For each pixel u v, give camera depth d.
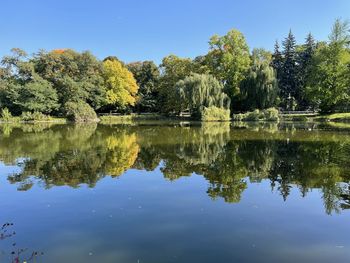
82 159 16.28
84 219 8.04
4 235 7.16
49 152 18.48
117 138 26.00
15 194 10.20
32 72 58.84
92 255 6.20
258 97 52.94
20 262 5.96
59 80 60.34
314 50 62.81
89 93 62.78
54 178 12.30
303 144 21.00
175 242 6.72
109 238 6.93
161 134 29.08
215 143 22.22
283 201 9.42
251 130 32.31
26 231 7.36
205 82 51.19
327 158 15.97
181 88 51.16
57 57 62.75
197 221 7.84
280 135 26.83
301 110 66.00
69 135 28.78
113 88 67.75
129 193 10.26
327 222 7.83
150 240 6.81
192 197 9.80
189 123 45.66
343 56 50.56
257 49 65.50
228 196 9.91
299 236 7.04
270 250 6.39
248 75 54.31
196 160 15.97
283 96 65.88
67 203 9.29
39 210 8.73
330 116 49.69
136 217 8.13
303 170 13.45
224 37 60.16
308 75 56.59
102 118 62.50
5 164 14.93
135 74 79.19
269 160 15.66
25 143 22.64
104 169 13.93
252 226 7.55
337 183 11.38
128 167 14.36
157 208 8.80
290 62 65.44
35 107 55.81
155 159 16.33
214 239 6.86
